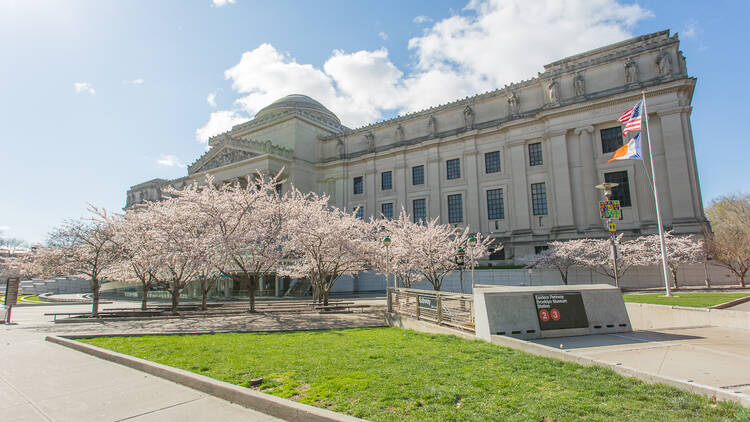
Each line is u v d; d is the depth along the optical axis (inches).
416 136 2566.4
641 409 250.4
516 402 272.4
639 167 1771.7
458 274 1817.2
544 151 2027.6
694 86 1715.1
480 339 528.4
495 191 2181.3
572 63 2091.5
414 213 2453.2
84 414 281.3
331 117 3459.6
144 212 1194.0
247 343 544.1
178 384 351.9
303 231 1087.6
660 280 1557.6
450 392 298.2
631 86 1813.5
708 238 1517.0
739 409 233.3
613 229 922.1
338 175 2800.2
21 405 301.4
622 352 412.2
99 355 471.2
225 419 269.1
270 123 2967.5
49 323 884.0
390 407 273.4
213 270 1175.6
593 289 563.8
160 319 904.3
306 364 405.7
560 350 396.8
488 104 2315.5
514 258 1979.6
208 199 1105.4
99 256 1063.0
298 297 1870.1
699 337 498.3
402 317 749.9
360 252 1198.9
